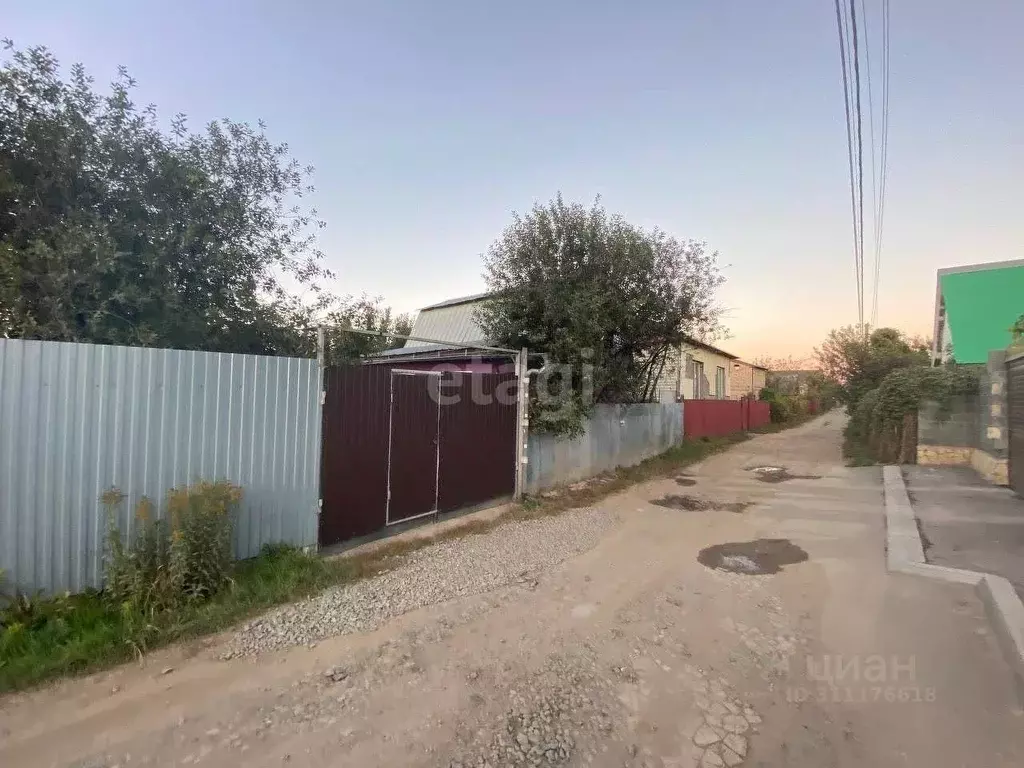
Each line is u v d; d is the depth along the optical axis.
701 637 3.79
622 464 11.98
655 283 10.55
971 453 10.82
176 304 5.89
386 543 5.96
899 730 2.74
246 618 3.94
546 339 9.33
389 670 3.30
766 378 38.28
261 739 2.64
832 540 6.18
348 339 8.05
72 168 5.27
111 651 3.37
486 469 7.78
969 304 15.55
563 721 2.82
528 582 4.85
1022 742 2.62
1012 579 4.51
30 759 2.48
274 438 5.02
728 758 2.55
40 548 3.70
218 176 6.39
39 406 3.71
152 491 4.22
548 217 9.76
